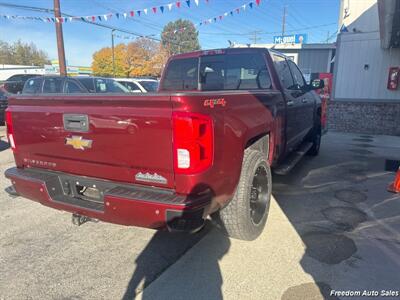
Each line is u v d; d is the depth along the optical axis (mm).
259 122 3123
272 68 4066
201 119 2188
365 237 3285
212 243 3176
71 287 2514
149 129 2227
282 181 5234
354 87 11430
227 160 2518
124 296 2412
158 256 2953
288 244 3139
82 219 2840
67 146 2672
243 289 2482
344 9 12328
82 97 2471
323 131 8516
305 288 2484
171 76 4996
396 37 9172
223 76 4492
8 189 3170
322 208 4074
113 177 2506
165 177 2264
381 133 11242
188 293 2441
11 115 3021
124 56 62906
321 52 22078
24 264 2824
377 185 5016
